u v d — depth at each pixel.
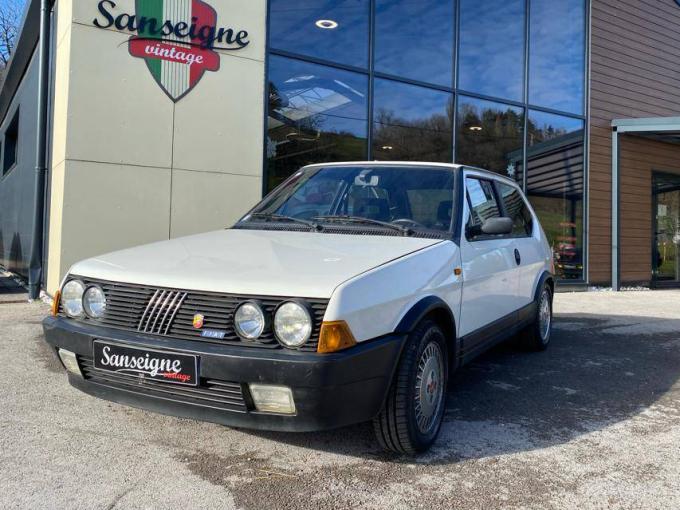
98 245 6.88
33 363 4.60
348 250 3.10
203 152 7.55
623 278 12.70
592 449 3.21
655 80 13.34
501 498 2.61
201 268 2.83
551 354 5.60
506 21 11.08
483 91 10.83
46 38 7.97
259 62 7.96
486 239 4.12
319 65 8.87
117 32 6.95
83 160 6.77
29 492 2.55
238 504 2.49
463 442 3.27
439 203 3.83
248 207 7.91
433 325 3.09
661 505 2.58
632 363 5.25
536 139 11.53
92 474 2.74
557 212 11.79
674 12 13.64
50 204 7.70
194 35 7.42
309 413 2.46
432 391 3.14
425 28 10.04
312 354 2.45
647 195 13.20
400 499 2.57
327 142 8.95
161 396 2.70
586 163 12.17
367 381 2.59
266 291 2.57
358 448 3.12
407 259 3.02
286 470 2.84
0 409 3.57
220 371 2.50
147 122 7.16
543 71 11.62
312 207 4.04
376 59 9.49
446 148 10.34
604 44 12.42
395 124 9.73
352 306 2.54
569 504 2.57
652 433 3.47
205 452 3.03
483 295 3.93
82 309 2.96
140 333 2.72
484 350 4.01
